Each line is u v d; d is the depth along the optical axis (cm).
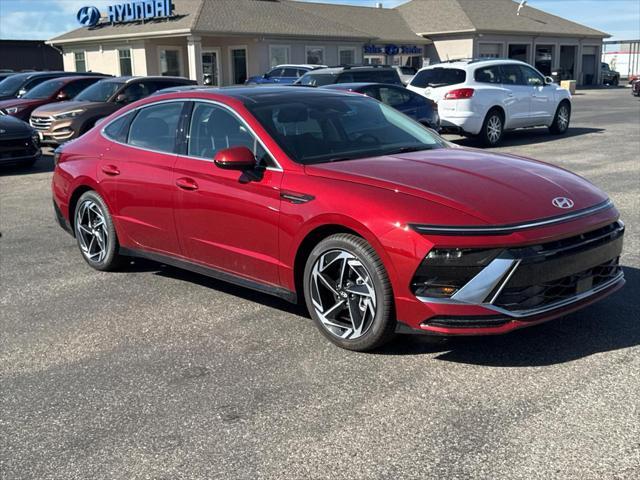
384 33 3903
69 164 627
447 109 1446
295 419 345
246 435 332
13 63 4141
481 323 370
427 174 422
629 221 726
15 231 800
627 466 292
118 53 3219
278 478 296
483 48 3988
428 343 429
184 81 1591
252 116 480
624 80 5538
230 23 3036
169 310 515
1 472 309
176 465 309
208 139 505
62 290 573
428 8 4238
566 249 384
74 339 465
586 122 1961
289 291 452
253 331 466
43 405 372
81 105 1445
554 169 467
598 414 335
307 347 434
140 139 568
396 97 1357
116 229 589
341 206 404
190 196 502
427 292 377
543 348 414
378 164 442
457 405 351
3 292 572
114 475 304
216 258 498
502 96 1469
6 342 464
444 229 371
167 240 537
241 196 464
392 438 322
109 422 351
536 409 343
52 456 321
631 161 1154
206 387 385
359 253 399
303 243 435
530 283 373
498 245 367
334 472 298
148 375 404
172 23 2992
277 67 2577
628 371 379
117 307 526
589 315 464
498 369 389
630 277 543
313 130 485
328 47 3397
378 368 398
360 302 409
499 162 461
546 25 4334
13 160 1242
